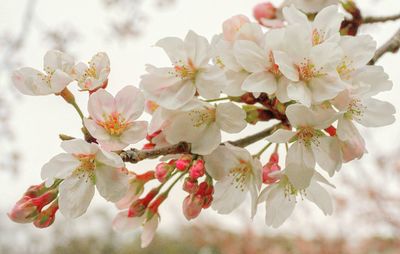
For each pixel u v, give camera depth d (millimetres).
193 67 334
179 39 336
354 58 337
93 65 341
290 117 323
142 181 370
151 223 371
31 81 339
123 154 321
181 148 333
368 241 1299
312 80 323
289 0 439
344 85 318
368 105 340
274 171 340
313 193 358
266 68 331
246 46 330
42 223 327
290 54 326
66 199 321
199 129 334
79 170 321
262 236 1439
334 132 333
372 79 337
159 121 334
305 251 1334
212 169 336
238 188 345
